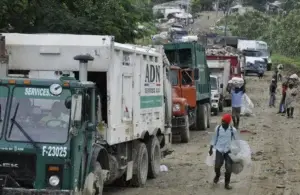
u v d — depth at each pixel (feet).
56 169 60.39
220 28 651.66
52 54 78.28
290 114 215.10
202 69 187.42
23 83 62.23
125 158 87.86
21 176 60.39
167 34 361.51
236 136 94.94
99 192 71.82
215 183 97.30
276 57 534.78
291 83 215.92
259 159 123.54
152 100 101.04
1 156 60.59
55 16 126.93
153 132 101.45
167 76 116.06
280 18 611.88
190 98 164.55
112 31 135.13
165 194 88.89
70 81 61.72
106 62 77.10
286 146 143.84
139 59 92.17
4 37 77.82
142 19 160.97
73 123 60.80
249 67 404.36
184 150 139.13
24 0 119.34
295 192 91.61
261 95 310.45
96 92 72.02
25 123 61.52
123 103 83.82
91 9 135.54
